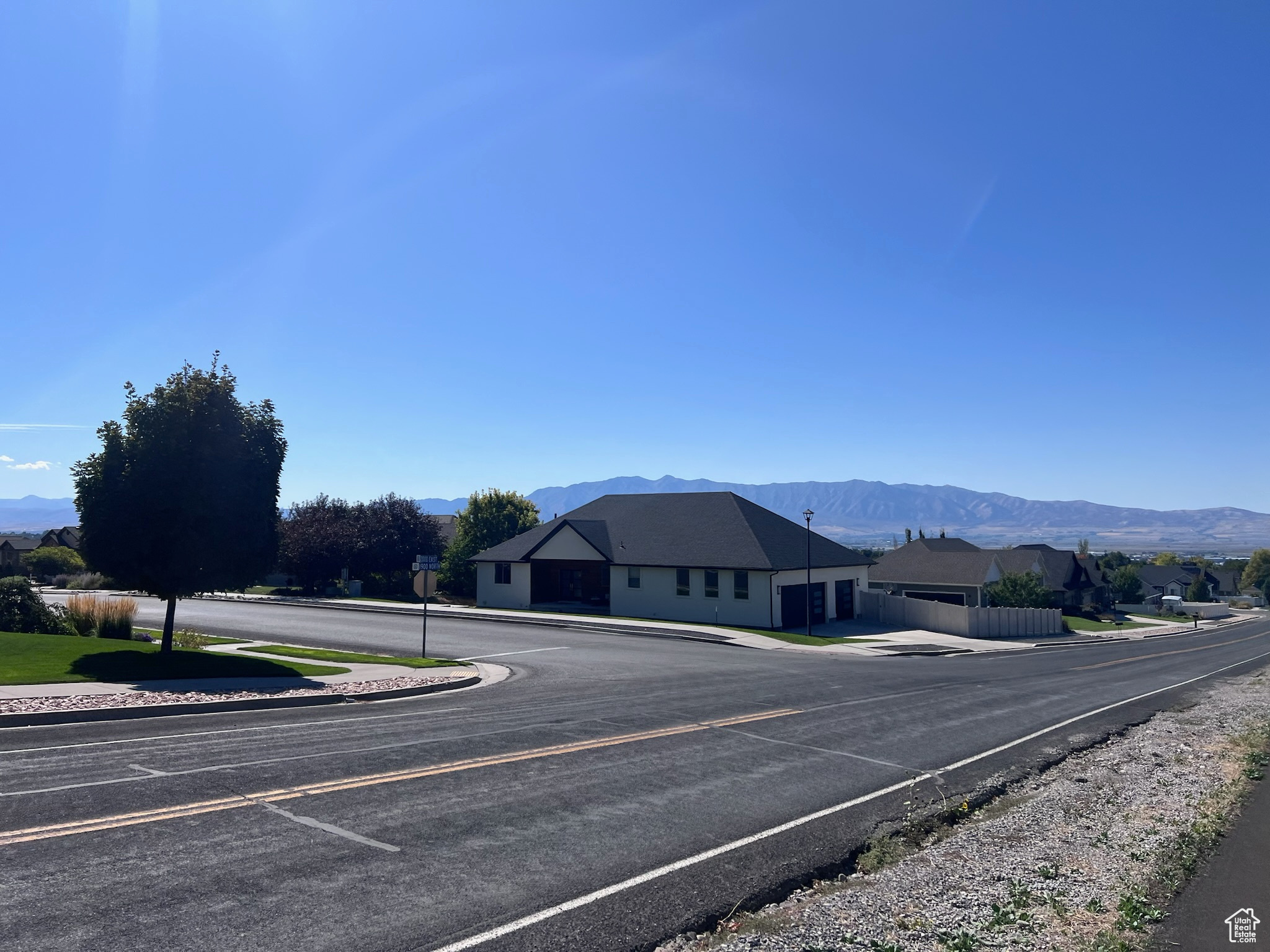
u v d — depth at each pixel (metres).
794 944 5.83
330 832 7.57
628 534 42.47
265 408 20.31
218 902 5.98
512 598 43.88
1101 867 7.64
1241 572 157.38
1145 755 13.05
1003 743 13.54
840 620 42.06
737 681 19.77
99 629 24.78
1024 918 6.39
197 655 19.75
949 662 29.22
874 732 13.86
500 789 9.25
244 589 20.25
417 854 7.14
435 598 48.50
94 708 12.67
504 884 6.61
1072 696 20.09
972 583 56.53
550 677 19.80
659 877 6.98
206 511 18.69
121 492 18.44
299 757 10.26
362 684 17.22
